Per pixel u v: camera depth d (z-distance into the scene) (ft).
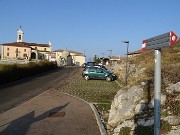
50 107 50.34
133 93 36.94
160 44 15.90
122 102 37.04
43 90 75.66
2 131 34.30
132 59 119.44
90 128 35.88
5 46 366.02
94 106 50.34
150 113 31.55
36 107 50.37
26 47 373.40
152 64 74.13
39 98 61.11
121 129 31.07
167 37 15.11
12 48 368.48
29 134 32.94
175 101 31.78
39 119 40.83
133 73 89.56
